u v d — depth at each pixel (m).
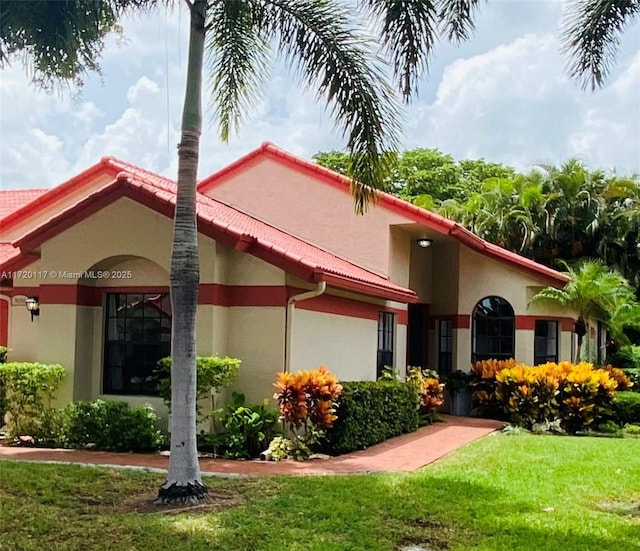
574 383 18.11
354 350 16.17
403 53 10.62
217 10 11.41
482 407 19.84
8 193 24.52
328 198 19.19
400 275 19.38
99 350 14.23
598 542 7.59
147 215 13.75
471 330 21.09
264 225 18.67
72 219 14.05
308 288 13.59
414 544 7.50
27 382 13.38
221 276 13.27
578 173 28.44
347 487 9.73
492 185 30.05
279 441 12.41
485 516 8.52
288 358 13.13
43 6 10.12
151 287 14.05
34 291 15.87
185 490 8.91
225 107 12.60
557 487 10.26
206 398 12.80
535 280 20.42
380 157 10.77
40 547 7.15
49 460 11.69
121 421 12.74
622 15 12.51
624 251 28.06
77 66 10.77
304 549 7.13
